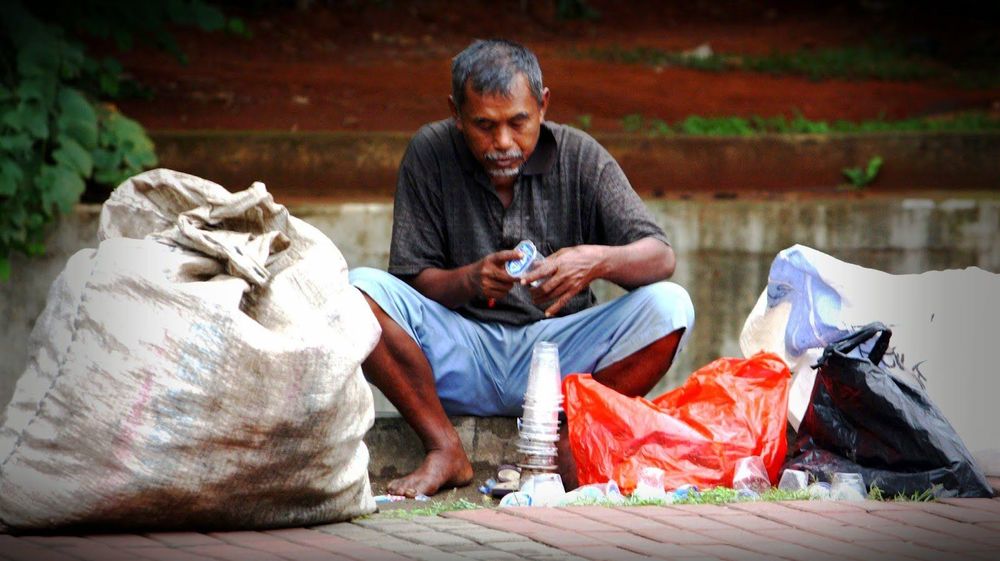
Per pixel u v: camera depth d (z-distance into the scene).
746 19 25.45
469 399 8.95
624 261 8.49
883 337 8.03
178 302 6.45
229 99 16.36
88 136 12.52
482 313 8.93
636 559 6.16
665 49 21.89
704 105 17.55
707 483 7.95
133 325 6.42
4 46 12.80
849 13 25.67
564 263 8.28
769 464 8.08
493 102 8.30
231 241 6.96
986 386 8.73
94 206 12.47
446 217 8.87
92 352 6.40
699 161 14.91
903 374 8.74
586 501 7.60
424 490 8.37
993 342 8.78
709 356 13.05
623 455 8.03
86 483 6.26
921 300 8.85
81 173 12.39
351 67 18.92
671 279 13.01
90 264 6.91
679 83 18.59
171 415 6.32
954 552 6.45
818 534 6.77
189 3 15.02
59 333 6.75
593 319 8.81
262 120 15.69
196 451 6.34
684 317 8.58
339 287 7.18
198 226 7.18
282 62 19.02
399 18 22.31
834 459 8.05
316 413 6.52
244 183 14.16
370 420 7.11
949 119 16.95
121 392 6.32
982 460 8.66
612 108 17.17
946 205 13.19
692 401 8.30
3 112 12.26
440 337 8.70
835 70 19.94
